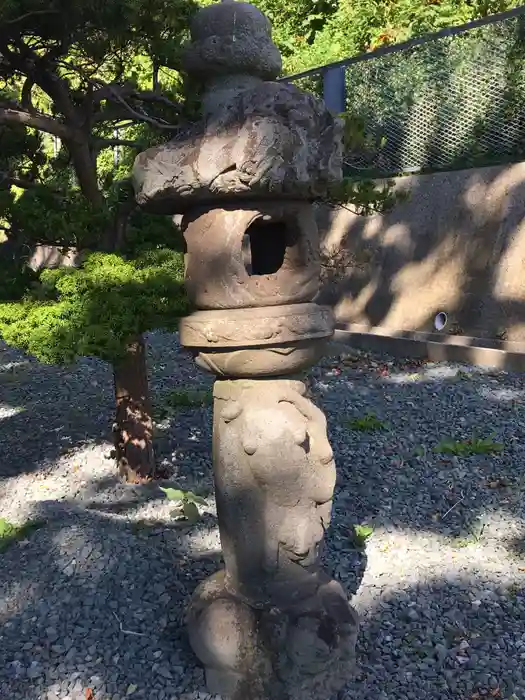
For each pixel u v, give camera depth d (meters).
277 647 2.63
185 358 8.20
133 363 4.55
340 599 2.80
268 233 2.93
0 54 4.28
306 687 2.69
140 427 4.66
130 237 4.36
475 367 7.10
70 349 3.42
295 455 2.66
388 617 3.24
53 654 2.91
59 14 3.80
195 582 3.38
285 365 2.63
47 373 7.93
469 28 7.72
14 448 5.61
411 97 8.54
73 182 5.84
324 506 2.78
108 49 4.21
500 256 7.29
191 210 2.71
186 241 2.76
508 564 3.66
